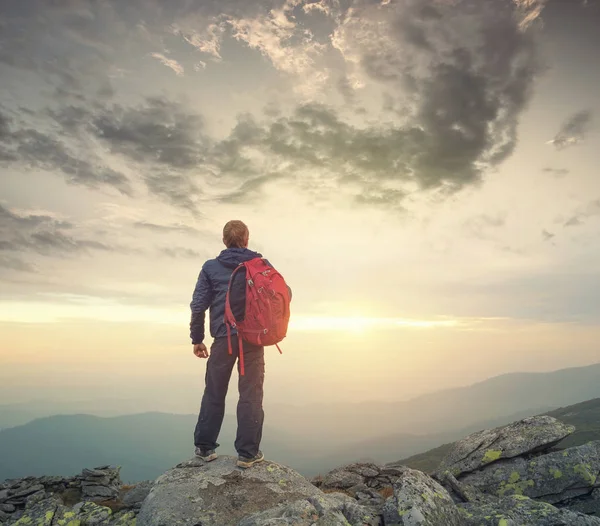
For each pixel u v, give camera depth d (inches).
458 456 290.2
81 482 446.0
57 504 330.0
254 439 214.4
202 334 218.8
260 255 221.9
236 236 225.9
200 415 221.6
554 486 244.2
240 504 185.2
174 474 208.7
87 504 317.1
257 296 202.2
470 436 315.6
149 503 187.0
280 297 206.4
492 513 178.5
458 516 174.1
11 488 414.0
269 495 192.7
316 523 147.3
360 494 303.6
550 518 166.4
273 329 203.0
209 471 209.5
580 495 239.9
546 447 274.4
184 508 180.5
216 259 222.2
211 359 215.5
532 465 259.0
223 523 173.3
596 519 163.8
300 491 198.2
